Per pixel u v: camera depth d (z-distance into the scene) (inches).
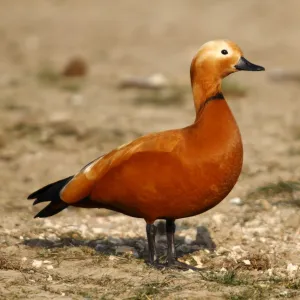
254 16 1499.8
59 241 453.4
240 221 496.7
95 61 1208.8
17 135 731.4
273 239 459.8
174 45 1322.6
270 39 1328.7
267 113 852.6
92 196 401.4
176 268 405.1
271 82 1040.2
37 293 362.0
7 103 883.4
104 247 442.9
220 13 1540.4
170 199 385.7
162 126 777.6
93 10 1611.7
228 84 965.8
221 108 390.3
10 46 1326.3
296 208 520.7
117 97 938.1
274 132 757.9
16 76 1074.1
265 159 650.8
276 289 370.9
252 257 419.2
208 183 380.8
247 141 721.0
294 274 394.6
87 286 374.6
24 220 500.4
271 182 578.2
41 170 628.7
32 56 1246.9
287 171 612.7
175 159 380.5
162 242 456.4
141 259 418.0
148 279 382.9
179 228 483.8
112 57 1237.7
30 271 397.1
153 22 1496.1
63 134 737.0
